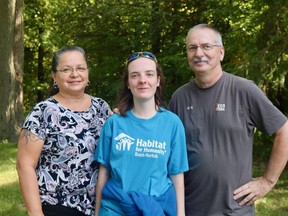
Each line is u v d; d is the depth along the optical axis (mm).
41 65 23375
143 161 2865
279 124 3014
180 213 2934
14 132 13031
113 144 2906
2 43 12828
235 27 9633
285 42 7953
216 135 3059
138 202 2766
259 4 8375
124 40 13867
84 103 3170
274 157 3092
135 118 2926
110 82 13867
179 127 2963
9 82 12953
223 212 3064
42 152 3002
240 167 3055
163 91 3072
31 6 20172
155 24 12734
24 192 2918
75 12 14266
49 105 3021
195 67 3117
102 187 2996
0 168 8945
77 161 3008
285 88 8547
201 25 3184
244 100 3062
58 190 2994
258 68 8039
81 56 3131
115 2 13703
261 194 3104
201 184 3076
